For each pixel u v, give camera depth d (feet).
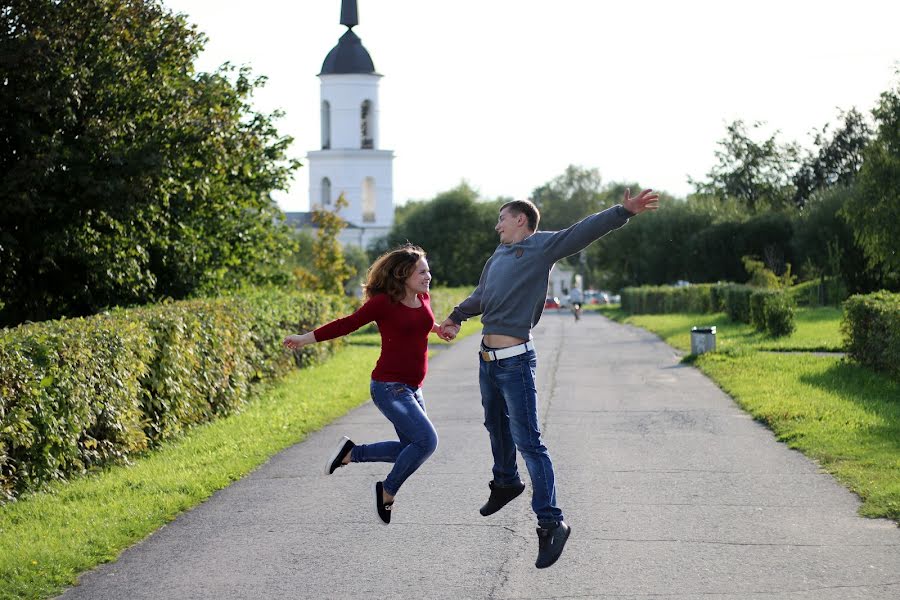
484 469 31.73
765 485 28.30
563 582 19.80
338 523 25.08
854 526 23.45
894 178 137.08
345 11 351.67
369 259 324.39
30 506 26.73
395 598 19.11
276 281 84.99
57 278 65.05
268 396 53.06
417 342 21.61
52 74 56.59
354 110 350.23
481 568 20.93
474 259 309.42
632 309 209.77
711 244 241.76
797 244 190.08
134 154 59.00
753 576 19.81
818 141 301.63
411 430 21.21
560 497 27.32
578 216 459.73
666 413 43.88
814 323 107.04
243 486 30.07
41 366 28.99
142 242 66.80
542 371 66.69
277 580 20.44
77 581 20.71
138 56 62.59
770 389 49.24
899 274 142.72
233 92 73.10
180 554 22.58
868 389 47.65
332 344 80.59
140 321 37.63
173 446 37.32
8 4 57.00
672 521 24.41
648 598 18.65
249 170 77.15
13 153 58.18
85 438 31.83
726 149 303.07
